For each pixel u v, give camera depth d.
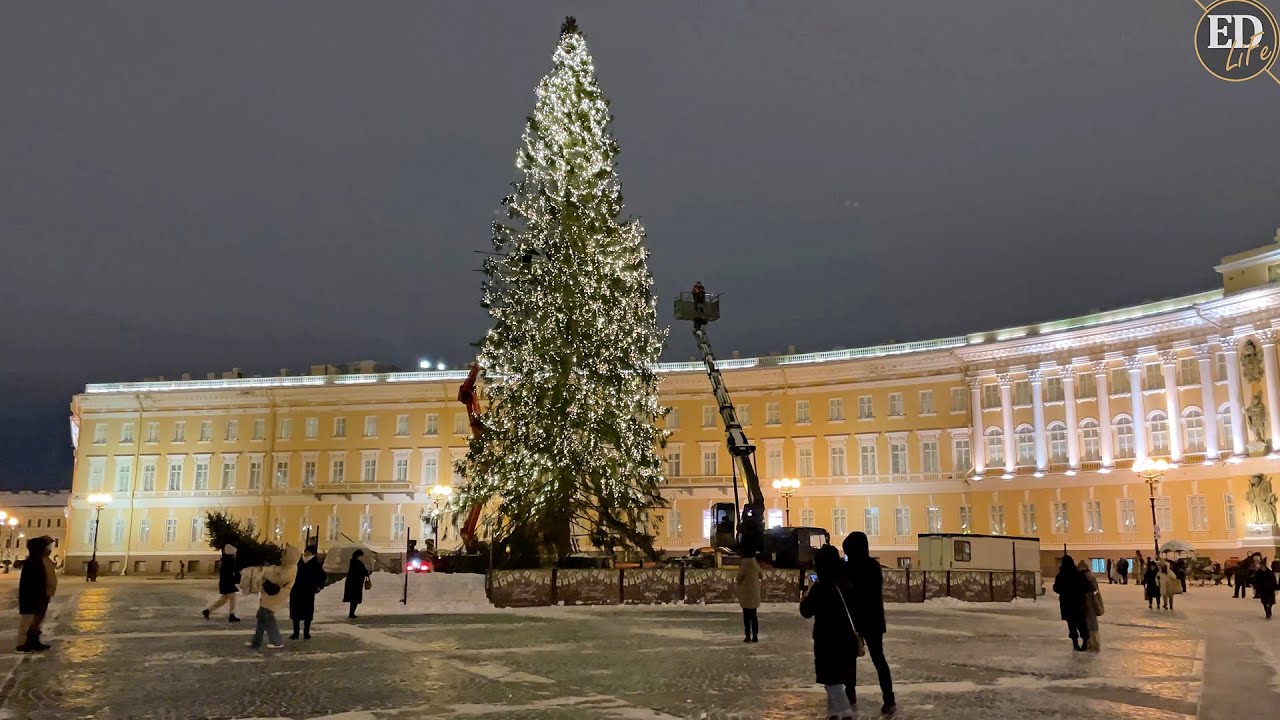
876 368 72.75
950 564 43.16
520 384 41.16
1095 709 11.93
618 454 40.75
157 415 83.12
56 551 132.25
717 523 45.53
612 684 13.78
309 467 80.25
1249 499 55.94
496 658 16.78
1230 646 19.70
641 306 43.41
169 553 80.75
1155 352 62.22
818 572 10.94
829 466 73.19
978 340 71.12
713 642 19.61
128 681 14.01
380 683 13.84
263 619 18.12
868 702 12.38
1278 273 56.84
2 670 15.14
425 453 78.25
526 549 39.06
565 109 44.03
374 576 33.50
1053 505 65.19
